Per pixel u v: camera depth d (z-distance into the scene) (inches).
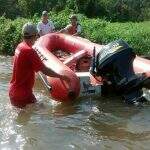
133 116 136.1
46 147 112.9
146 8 861.2
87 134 121.6
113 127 126.8
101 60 147.9
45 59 164.9
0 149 111.6
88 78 153.6
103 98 154.4
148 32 331.6
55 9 690.8
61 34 219.1
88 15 688.4
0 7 708.7
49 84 155.8
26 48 137.9
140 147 112.5
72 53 203.3
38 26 240.7
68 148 112.3
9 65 236.7
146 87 151.9
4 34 309.6
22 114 137.1
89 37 310.8
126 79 147.9
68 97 146.6
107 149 111.6
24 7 729.6
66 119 133.4
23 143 115.3
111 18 724.0
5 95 159.3
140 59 168.1
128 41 291.9
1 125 127.9
